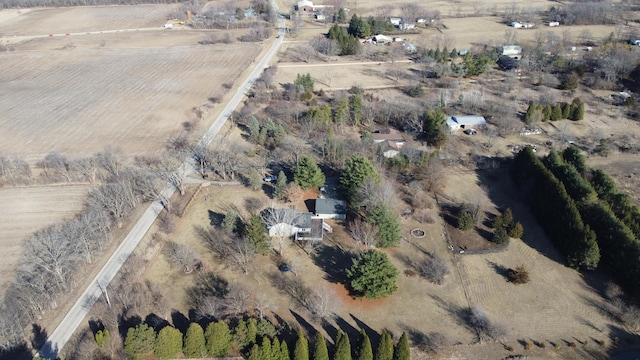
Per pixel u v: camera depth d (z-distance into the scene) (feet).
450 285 265.75
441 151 395.55
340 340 213.05
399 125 444.14
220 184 357.20
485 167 372.79
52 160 388.16
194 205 334.24
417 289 263.49
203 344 224.94
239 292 252.83
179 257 275.39
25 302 246.47
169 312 249.75
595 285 264.31
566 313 248.11
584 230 270.05
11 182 362.53
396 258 284.61
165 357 223.10
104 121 464.24
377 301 256.32
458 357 226.38
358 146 385.09
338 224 312.09
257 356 215.10
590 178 327.47
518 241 298.15
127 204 327.47
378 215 286.46
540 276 271.08
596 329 239.09
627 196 305.73
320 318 245.24
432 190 345.10
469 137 419.54
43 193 350.02
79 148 413.59
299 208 327.06
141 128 448.24
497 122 440.86
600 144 387.75
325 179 352.49
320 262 281.33
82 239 276.41
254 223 279.69
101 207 313.73
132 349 219.61
